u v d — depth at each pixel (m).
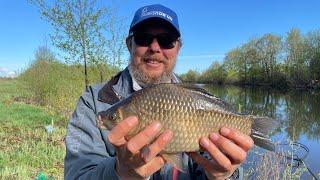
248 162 1.25
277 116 4.60
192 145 0.39
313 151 2.46
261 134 0.43
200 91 0.41
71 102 3.21
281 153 1.26
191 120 0.39
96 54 2.83
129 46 0.57
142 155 0.35
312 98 8.20
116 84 0.52
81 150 0.46
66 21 2.74
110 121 0.39
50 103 4.08
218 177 0.39
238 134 0.38
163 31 0.54
